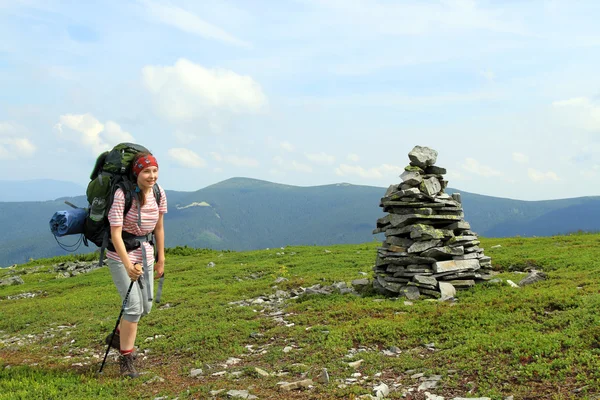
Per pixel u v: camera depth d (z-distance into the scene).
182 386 7.94
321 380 7.59
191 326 12.66
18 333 14.92
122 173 8.24
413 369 7.81
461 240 13.77
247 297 16.61
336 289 15.38
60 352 11.61
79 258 38.41
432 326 9.95
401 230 14.16
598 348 7.26
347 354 8.97
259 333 11.22
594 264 15.75
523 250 21.66
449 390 6.77
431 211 13.80
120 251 8.05
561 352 7.34
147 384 8.17
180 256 37.31
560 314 9.38
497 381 6.77
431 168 14.71
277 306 14.50
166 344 11.00
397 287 13.63
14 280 29.92
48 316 16.77
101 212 8.09
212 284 21.92
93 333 13.17
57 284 27.45
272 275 21.67
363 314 11.75
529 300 10.80
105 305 17.81
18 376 8.70
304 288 16.81
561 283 12.91
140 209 8.30
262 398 7.00
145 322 13.81
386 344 9.34
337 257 26.48
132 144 8.30
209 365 9.16
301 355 9.17
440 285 13.05
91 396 7.46
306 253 30.66
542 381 6.54
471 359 7.69
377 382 7.42
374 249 30.28
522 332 8.53
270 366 8.81
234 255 33.78
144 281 8.41
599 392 5.87
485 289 13.03
